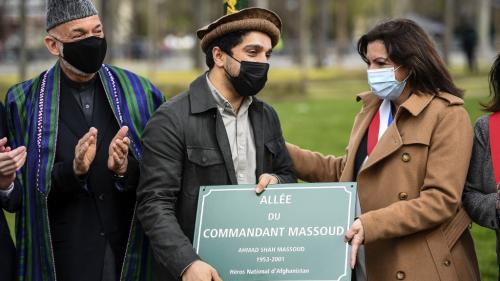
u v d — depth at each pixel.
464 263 5.21
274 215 4.91
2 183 5.02
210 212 4.93
